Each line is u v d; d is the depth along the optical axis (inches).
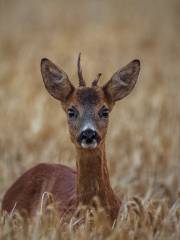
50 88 682.8
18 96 1169.4
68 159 879.1
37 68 1358.3
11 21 1845.5
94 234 614.9
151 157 922.7
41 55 1475.1
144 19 1887.3
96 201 636.7
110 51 1547.7
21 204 719.7
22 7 1974.7
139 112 1101.7
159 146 949.2
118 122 1048.2
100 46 1581.0
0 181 842.2
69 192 684.7
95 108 656.4
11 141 969.5
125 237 613.3
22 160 908.0
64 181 701.9
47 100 1152.8
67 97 676.7
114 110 1120.2
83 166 654.5
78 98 661.9
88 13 1927.9
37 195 713.6
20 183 737.0
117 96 684.7
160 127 1025.5
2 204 745.6
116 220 650.2
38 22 1831.9
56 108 1124.5
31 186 722.2
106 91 679.1
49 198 662.5
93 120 649.6
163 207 702.5
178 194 779.4
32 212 699.4
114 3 2062.0
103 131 657.6
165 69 1430.9
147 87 1274.6
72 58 1435.8
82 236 607.5
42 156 911.7
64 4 2036.2
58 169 722.2
